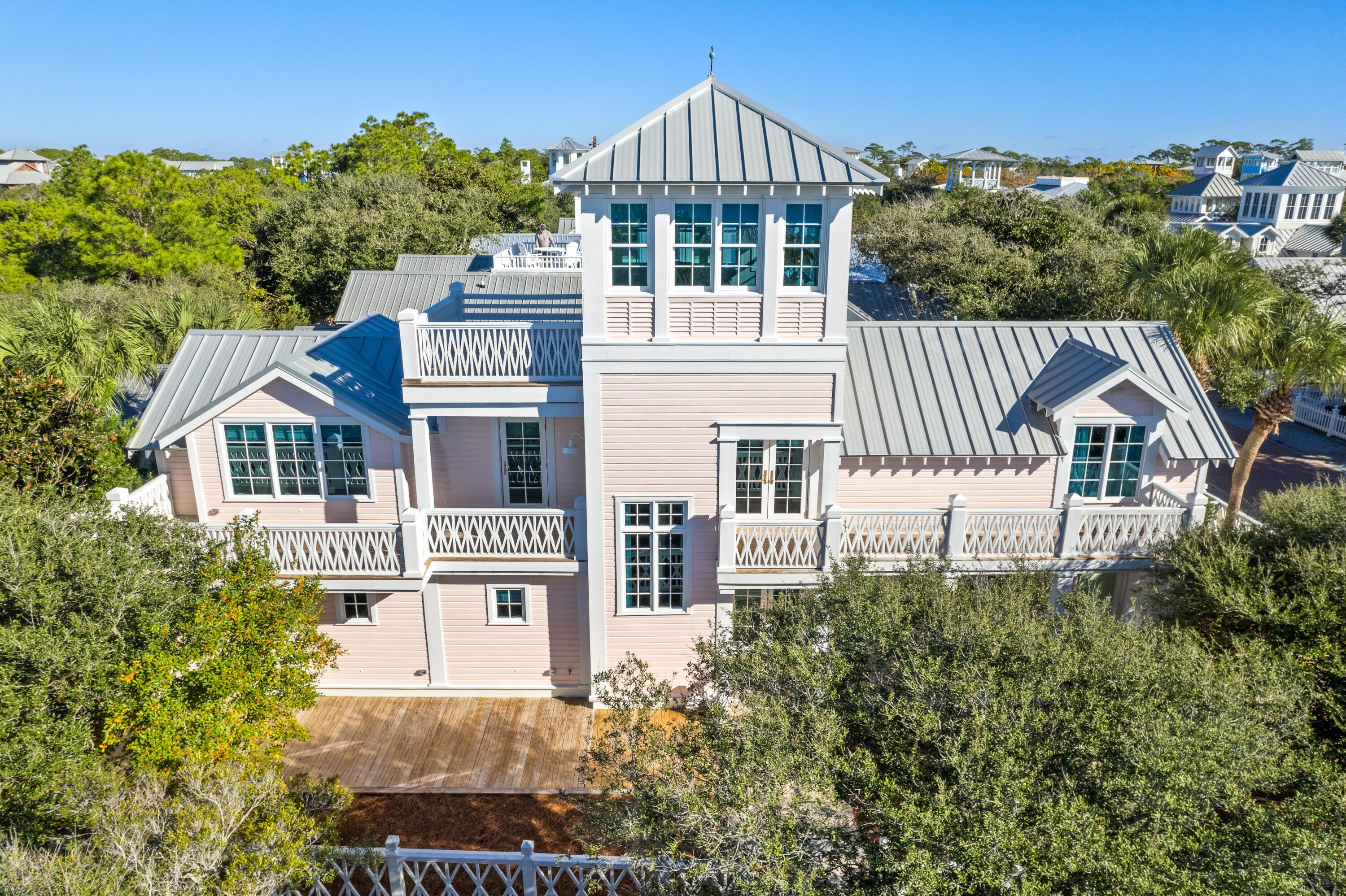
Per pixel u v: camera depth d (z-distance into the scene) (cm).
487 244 4709
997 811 738
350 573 1506
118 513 1354
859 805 834
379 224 4603
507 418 1525
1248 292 1847
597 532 1512
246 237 5431
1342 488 1376
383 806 1395
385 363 1689
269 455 1553
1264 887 677
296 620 1174
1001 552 1551
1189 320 1909
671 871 844
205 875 865
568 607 1634
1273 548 1308
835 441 1457
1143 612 1465
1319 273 3272
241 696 1057
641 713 961
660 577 1569
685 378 1410
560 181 1266
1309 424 3319
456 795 1423
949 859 715
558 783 1452
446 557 1557
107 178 4566
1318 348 1698
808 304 1377
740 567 1515
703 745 888
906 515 1518
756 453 1509
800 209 1334
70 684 974
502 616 1658
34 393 1521
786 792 834
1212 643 1208
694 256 1356
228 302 2702
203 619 1055
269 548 1487
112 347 1828
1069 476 1616
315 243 4538
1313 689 1073
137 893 803
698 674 1122
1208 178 8150
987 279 3538
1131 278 2358
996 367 1683
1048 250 3734
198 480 1562
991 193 4372
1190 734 795
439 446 1589
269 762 1088
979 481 1616
